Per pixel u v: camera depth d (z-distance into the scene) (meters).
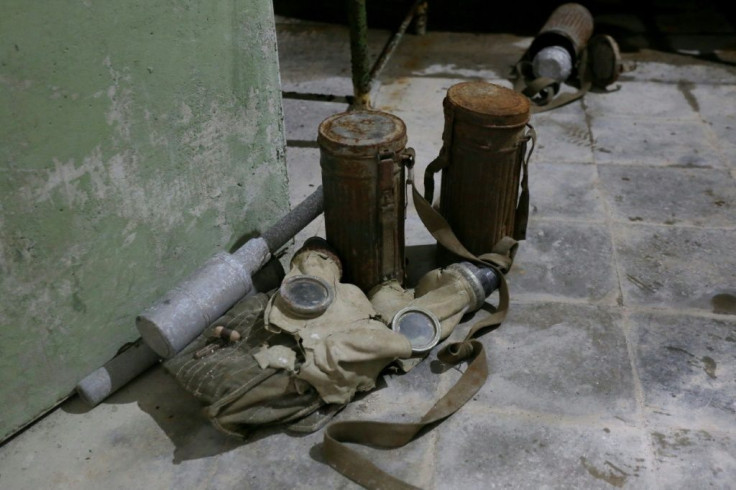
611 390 1.28
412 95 2.21
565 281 1.50
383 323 1.31
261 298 1.34
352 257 1.38
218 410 1.18
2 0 1.03
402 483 1.15
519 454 1.20
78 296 1.23
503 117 1.33
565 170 1.84
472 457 1.19
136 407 1.28
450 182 1.44
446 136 1.40
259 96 1.42
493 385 1.29
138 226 1.28
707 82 2.28
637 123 2.06
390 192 1.31
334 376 1.21
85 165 1.17
